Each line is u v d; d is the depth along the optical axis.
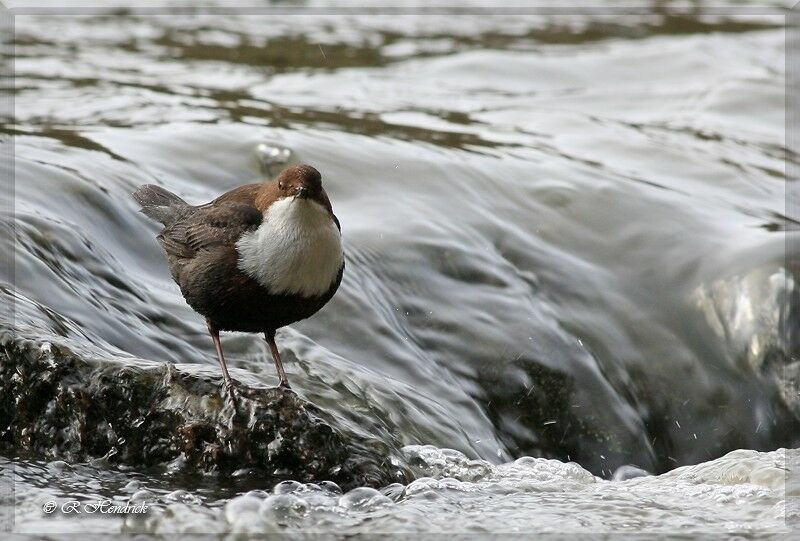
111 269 11.31
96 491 8.09
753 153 17.94
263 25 25.52
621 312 13.02
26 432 8.62
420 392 10.90
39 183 12.15
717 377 12.59
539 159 15.95
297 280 8.51
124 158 13.91
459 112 18.89
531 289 13.03
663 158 17.08
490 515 8.16
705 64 22.88
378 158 15.05
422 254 12.97
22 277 10.13
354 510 8.07
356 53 23.48
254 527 7.51
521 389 11.79
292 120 16.89
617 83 21.80
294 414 8.59
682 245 13.98
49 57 20.84
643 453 11.84
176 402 8.61
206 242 8.67
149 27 24.45
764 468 9.30
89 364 8.66
